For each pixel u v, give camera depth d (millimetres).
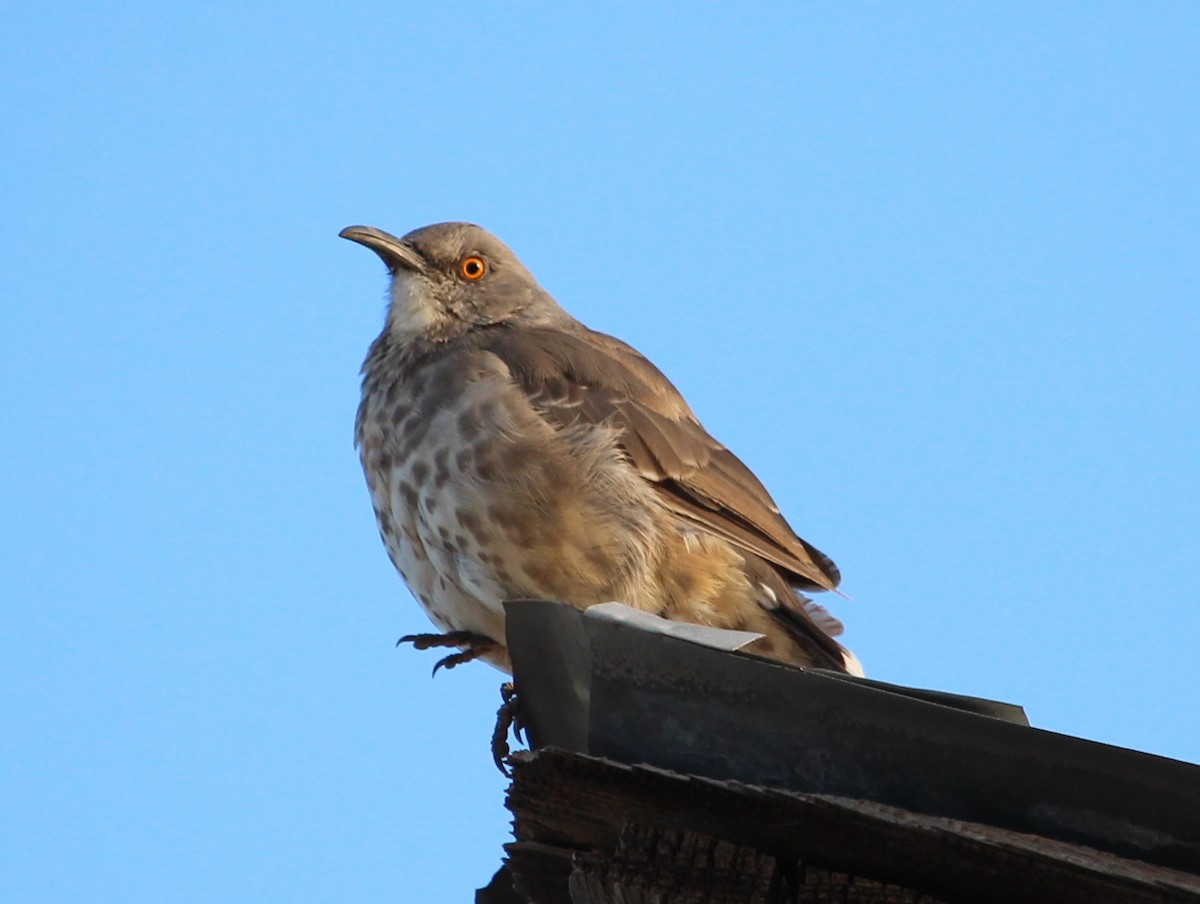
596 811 8992
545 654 9188
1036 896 8352
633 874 8766
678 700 8703
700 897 8656
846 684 8406
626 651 8734
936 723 8312
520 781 9000
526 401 14656
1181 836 8078
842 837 8500
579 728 9289
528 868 9633
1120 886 7957
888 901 8633
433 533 14359
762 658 8609
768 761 8586
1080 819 8219
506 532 14188
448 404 14555
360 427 15180
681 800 8695
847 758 8477
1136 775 8094
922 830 8125
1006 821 8305
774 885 8680
